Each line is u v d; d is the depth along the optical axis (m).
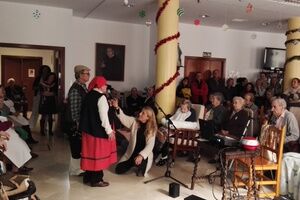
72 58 6.86
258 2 5.61
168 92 5.32
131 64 8.09
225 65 8.61
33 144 5.65
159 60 5.33
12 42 6.23
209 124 3.62
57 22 6.52
